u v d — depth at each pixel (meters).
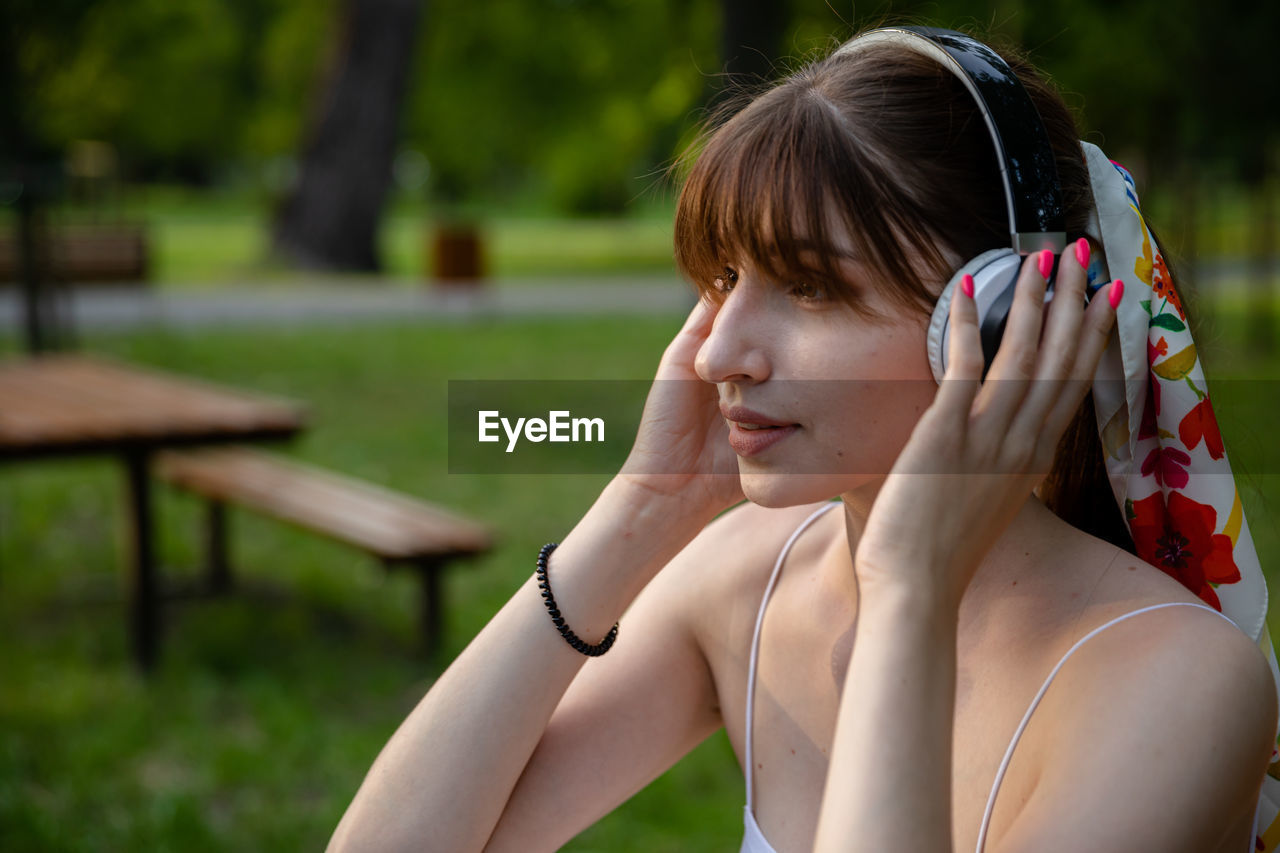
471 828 1.13
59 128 32.59
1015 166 0.92
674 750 1.27
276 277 18.61
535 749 1.21
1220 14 9.48
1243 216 25.67
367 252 20.08
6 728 4.08
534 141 31.14
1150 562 1.10
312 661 4.74
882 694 0.82
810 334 0.94
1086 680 0.88
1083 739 0.85
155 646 4.63
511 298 16.34
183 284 17.20
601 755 1.22
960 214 0.92
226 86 40.00
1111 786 0.82
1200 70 9.54
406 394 9.71
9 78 12.93
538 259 24.22
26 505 6.81
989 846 0.92
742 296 0.97
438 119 30.33
